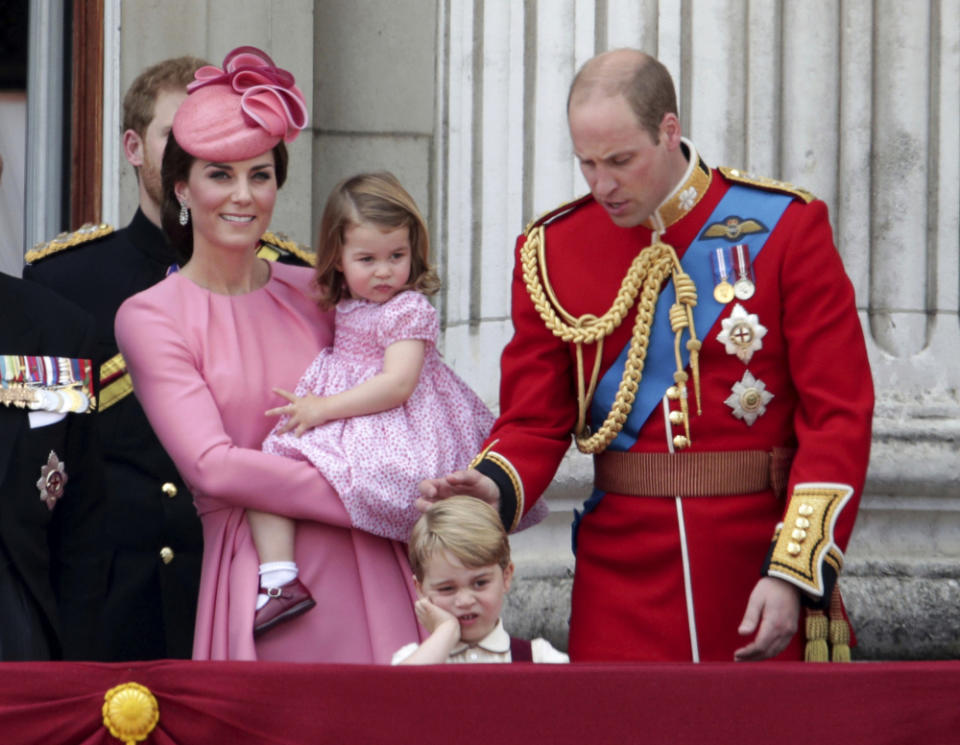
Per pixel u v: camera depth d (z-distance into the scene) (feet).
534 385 43.16
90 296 51.37
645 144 40.04
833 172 65.16
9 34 70.44
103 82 69.77
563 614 61.67
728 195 42.27
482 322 67.10
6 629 39.73
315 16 71.72
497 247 67.00
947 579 61.98
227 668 34.50
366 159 71.61
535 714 34.09
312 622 42.16
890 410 63.57
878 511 62.95
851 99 65.26
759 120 64.85
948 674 34.22
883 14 65.57
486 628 40.16
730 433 41.37
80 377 41.78
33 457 40.55
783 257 41.22
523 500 42.09
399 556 43.27
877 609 60.95
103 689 34.50
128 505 48.39
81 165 69.92
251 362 43.37
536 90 66.69
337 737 34.14
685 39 65.26
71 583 41.78
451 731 34.06
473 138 68.44
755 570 41.16
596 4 66.23
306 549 42.60
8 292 41.75
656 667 34.27
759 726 34.04
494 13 67.92
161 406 42.27
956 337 65.00
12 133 70.59
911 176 65.21
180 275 44.32
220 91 43.73
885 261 65.10
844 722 34.04
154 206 52.11
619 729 34.04
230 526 42.60
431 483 41.19
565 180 66.23
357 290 44.42
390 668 34.30
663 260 41.88
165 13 68.85
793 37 65.16
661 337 41.83
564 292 43.01
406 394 43.62
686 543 41.22
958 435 62.69
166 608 47.88
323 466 42.09
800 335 40.86
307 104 69.82
